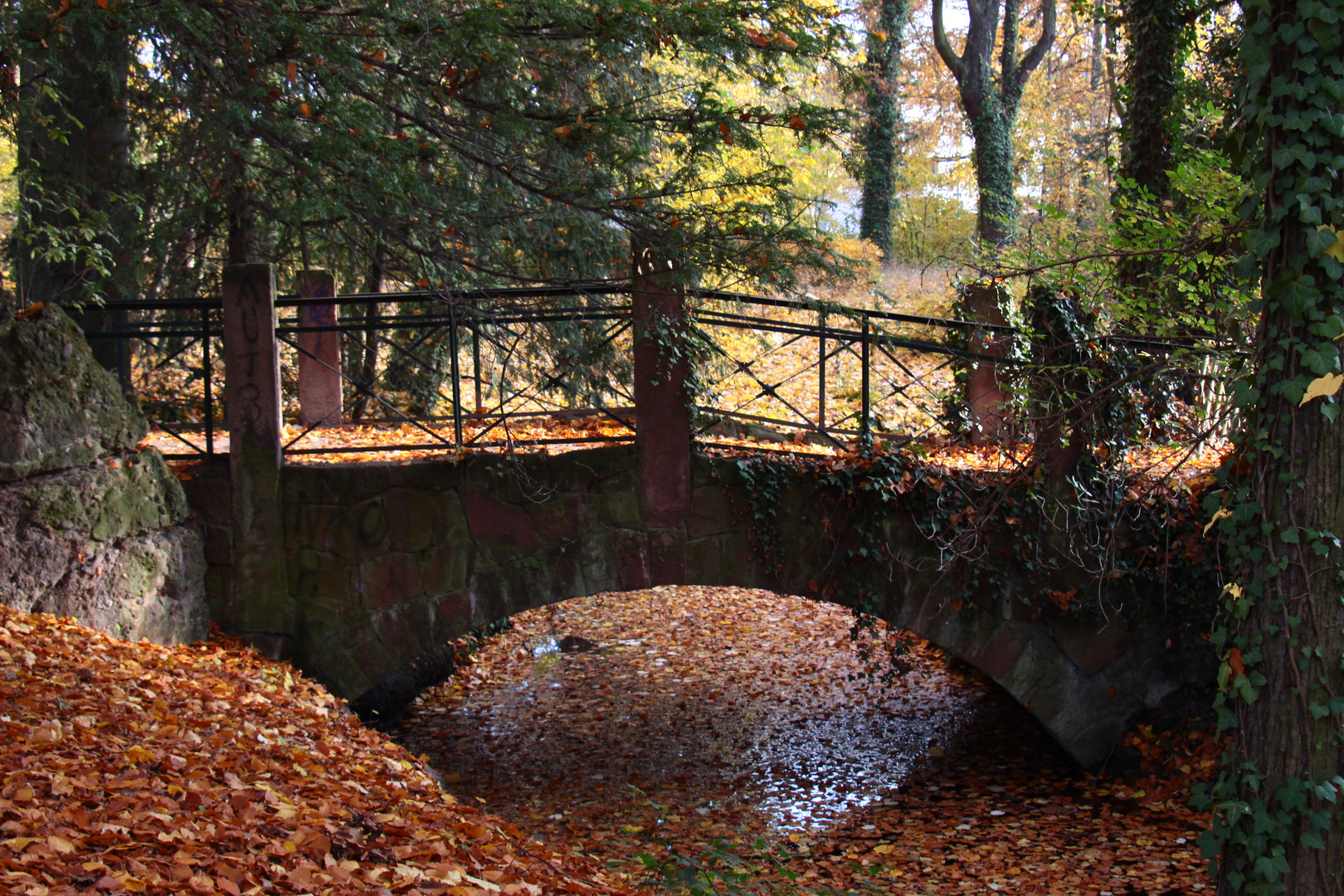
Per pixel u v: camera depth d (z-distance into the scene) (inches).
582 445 281.0
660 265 259.0
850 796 289.1
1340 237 145.9
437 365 399.9
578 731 341.1
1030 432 280.1
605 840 251.9
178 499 254.5
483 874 133.0
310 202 257.1
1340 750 153.9
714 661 420.5
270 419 262.1
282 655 266.4
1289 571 155.6
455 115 279.0
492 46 249.3
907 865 241.0
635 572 272.7
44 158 320.5
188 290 374.9
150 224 338.3
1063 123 890.1
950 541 269.0
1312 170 147.9
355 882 114.3
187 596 254.2
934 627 279.7
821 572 275.9
